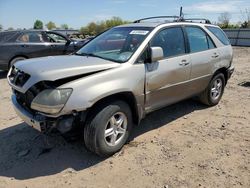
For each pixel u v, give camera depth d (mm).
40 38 9922
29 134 4641
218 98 6148
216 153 4051
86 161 3838
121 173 3564
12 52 9352
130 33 4566
